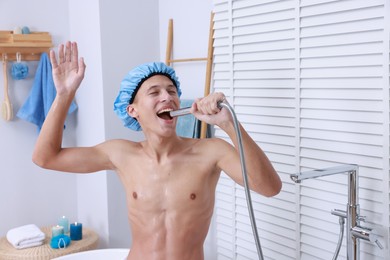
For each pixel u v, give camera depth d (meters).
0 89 2.84
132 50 2.80
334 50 1.79
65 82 1.60
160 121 1.53
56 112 1.61
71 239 2.71
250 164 1.42
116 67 2.76
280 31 2.00
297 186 1.98
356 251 1.61
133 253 1.62
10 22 2.83
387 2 1.60
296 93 1.95
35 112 2.83
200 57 2.57
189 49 2.65
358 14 1.70
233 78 2.24
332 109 1.83
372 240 1.55
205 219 1.59
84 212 3.05
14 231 2.65
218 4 2.29
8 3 2.82
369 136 1.72
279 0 1.97
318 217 1.92
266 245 2.17
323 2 1.79
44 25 2.92
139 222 1.59
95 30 2.73
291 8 1.92
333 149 1.84
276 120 2.05
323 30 1.82
